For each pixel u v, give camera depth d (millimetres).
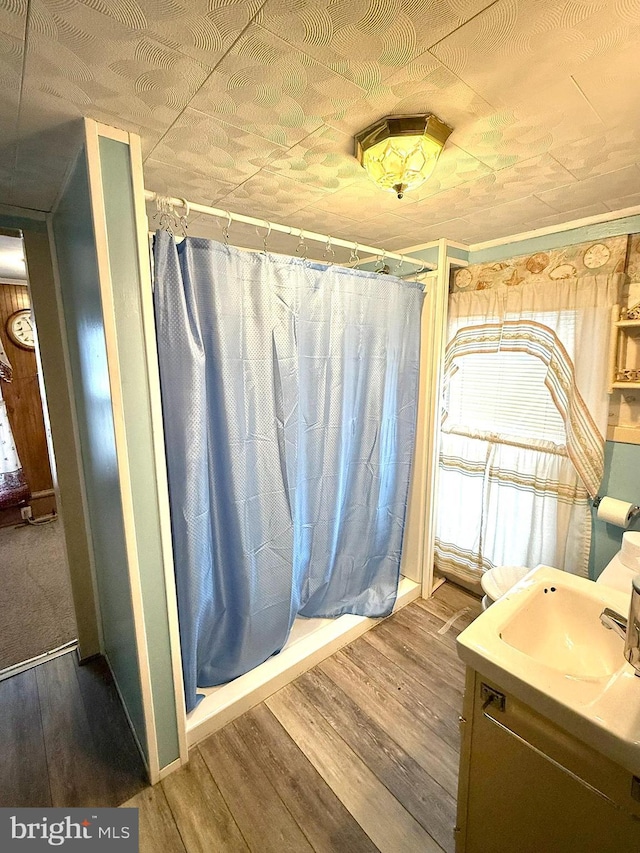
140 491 1267
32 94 935
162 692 1403
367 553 2254
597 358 1831
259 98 958
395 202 1646
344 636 2086
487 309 2195
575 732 821
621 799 796
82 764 1499
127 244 1149
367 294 1960
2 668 1997
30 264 1729
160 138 1144
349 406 2020
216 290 1418
